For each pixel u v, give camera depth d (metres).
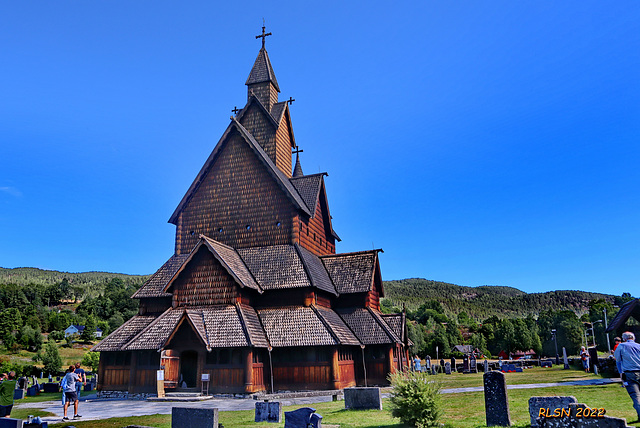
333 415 19.45
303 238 42.25
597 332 112.38
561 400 12.53
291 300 37.62
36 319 144.25
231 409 24.72
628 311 30.64
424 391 15.39
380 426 15.95
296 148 55.53
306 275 37.69
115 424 19.73
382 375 38.25
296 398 31.16
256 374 33.09
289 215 41.12
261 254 40.41
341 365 35.62
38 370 72.88
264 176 42.66
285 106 49.44
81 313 167.00
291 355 35.34
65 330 141.88
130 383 33.69
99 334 141.88
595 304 148.00
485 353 120.94
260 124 47.97
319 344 33.91
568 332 115.94
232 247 41.66
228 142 44.66
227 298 35.59
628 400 17.44
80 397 35.16
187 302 36.44
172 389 32.16
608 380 25.94
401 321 42.59
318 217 47.22
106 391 34.69
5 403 19.72
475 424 15.14
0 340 123.88
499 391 14.59
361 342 38.38
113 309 174.12
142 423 19.83
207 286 36.38
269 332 35.59
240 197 42.84
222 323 33.78
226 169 44.03
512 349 119.19
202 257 37.22
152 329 34.50
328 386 34.09
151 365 33.81
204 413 15.20
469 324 193.50
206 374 31.30
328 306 41.03
